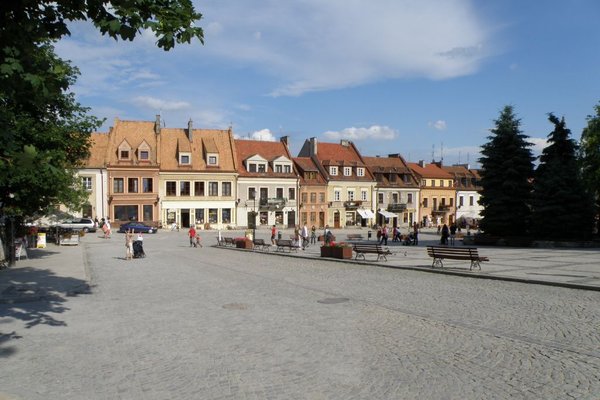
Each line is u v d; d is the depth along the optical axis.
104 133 66.94
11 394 7.07
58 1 7.16
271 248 38.34
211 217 69.25
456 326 10.54
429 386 7.05
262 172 72.62
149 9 7.31
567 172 36.59
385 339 9.59
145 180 65.81
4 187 22.34
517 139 40.00
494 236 40.12
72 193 31.53
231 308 12.93
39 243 36.88
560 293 14.65
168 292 15.91
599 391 6.73
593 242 33.94
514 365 7.89
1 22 6.91
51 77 7.09
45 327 11.08
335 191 77.62
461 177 92.38
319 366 8.02
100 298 14.89
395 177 84.19
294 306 13.11
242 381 7.40
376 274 20.41
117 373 7.91
